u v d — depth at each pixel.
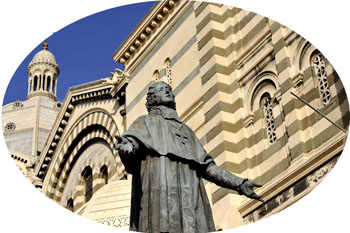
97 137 20.80
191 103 16.70
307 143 13.88
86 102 21.23
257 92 15.57
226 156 15.13
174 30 18.09
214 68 16.27
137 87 19.03
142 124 9.51
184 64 17.39
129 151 9.14
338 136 13.11
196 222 9.12
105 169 20.36
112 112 20.25
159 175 9.17
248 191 9.39
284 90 14.72
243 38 16.41
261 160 14.80
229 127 15.56
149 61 18.73
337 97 13.60
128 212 14.80
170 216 8.98
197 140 9.70
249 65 15.95
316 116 13.88
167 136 9.43
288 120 14.37
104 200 15.11
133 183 9.38
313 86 14.20
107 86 20.42
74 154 21.25
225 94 15.99
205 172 9.55
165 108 9.77
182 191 9.20
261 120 15.22
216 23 16.94
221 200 14.38
